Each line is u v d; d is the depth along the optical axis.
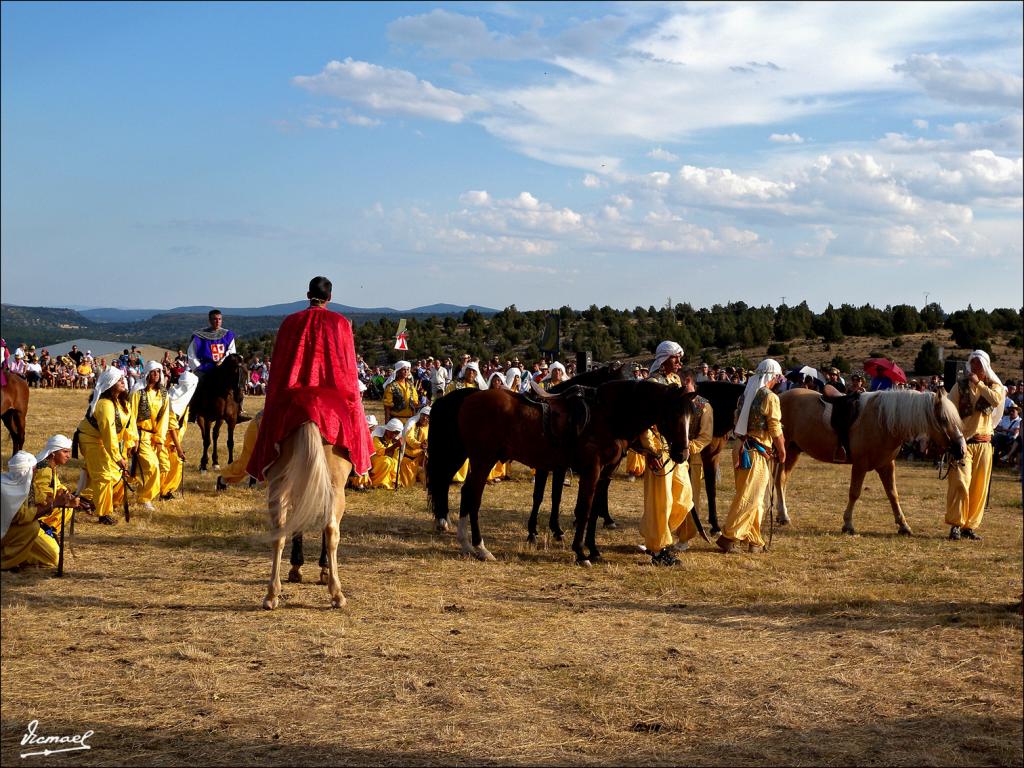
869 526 13.80
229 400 17.28
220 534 11.57
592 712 6.18
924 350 46.41
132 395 12.32
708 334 62.31
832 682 6.89
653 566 10.65
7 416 15.86
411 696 6.34
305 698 6.25
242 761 5.30
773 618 8.53
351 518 13.13
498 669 6.91
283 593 8.87
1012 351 51.97
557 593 9.30
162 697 6.20
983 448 12.89
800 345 58.56
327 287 8.66
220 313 18.08
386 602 8.67
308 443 7.78
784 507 13.88
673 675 6.91
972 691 6.79
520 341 69.62
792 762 5.56
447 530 12.28
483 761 5.41
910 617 8.62
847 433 13.05
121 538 11.12
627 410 10.46
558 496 12.05
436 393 30.94
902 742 5.89
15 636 7.34
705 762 5.52
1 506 9.26
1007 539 13.00
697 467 12.28
